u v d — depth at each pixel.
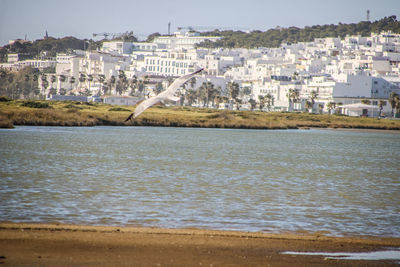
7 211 48.06
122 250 35.88
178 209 52.59
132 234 40.47
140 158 106.94
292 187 73.19
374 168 107.00
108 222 45.53
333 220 49.97
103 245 36.94
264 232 43.97
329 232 44.88
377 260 36.06
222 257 35.28
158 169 88.88
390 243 40.94
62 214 47.91
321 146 168.62
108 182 70.38
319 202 60.47
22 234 38.84
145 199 57.78
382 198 65.31
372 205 59.44
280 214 52.09
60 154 107.31
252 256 35.84
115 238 39.03
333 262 35.22
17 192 58.84
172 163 99.94
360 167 108.31
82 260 33.25
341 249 38.66
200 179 77.81
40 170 80.75
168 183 71.88
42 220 45.03
